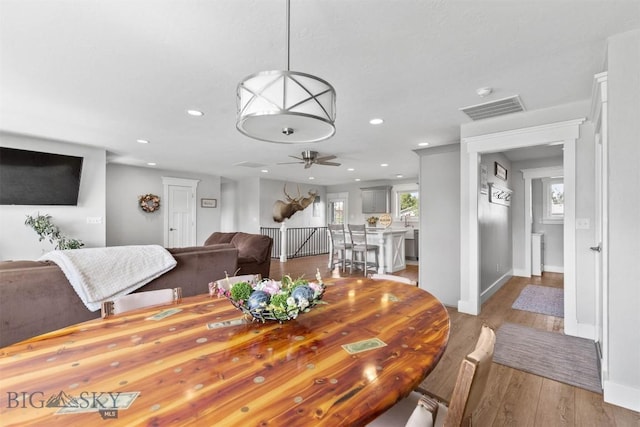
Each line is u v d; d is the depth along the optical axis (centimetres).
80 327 128
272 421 69
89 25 174
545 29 176
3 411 72
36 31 179
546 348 266
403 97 273
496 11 161
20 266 214
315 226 1004
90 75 236
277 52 203
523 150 486
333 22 171
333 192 1033
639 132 178
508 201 550
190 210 763
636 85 179
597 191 266
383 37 185
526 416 179
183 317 140
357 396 79
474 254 349
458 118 329
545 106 292
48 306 212
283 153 524
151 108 307
